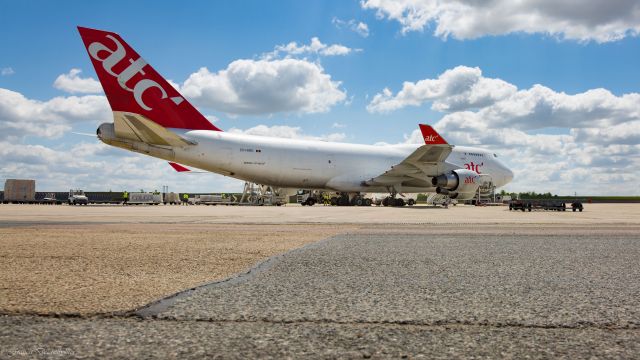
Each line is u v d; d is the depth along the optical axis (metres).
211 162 31.31
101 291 3.26
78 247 6.50
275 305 2.82
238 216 18.70
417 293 3.25
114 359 1.79
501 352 1.92
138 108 29.17
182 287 3.46
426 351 1.93
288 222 14.05
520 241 7.61
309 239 8.02
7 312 2.57
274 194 46.59
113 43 28.14
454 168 37.38
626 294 3.22
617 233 9.48
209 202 66.62
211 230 10.34
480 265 4.76
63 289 3.33
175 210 27.59
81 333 2.16
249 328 2.29
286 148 34.38
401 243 7.25
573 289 3.41
